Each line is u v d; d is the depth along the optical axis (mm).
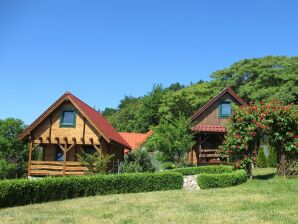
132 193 22609
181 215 14141
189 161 38344
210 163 37875
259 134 25609
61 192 20391
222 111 39438
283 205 16016
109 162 33875
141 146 37125
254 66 60469
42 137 33812
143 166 32312
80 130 33438
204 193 20797
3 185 17719
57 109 33938
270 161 36219
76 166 32812
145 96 78000
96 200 19547
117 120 86875
